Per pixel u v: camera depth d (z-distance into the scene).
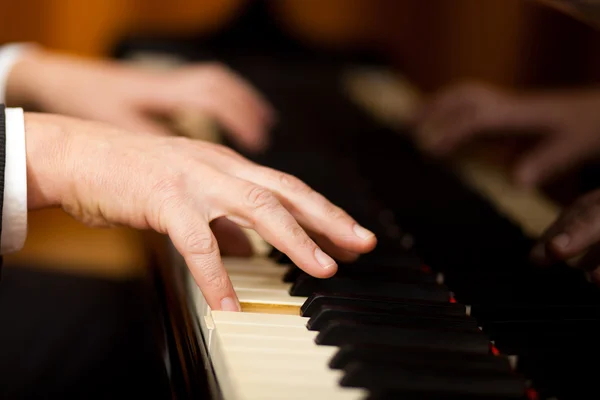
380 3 2.56
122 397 1.09
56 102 1.44
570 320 0.88
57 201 0.95
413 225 1.06
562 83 2.18
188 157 0.92
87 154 0.94
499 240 1.04
